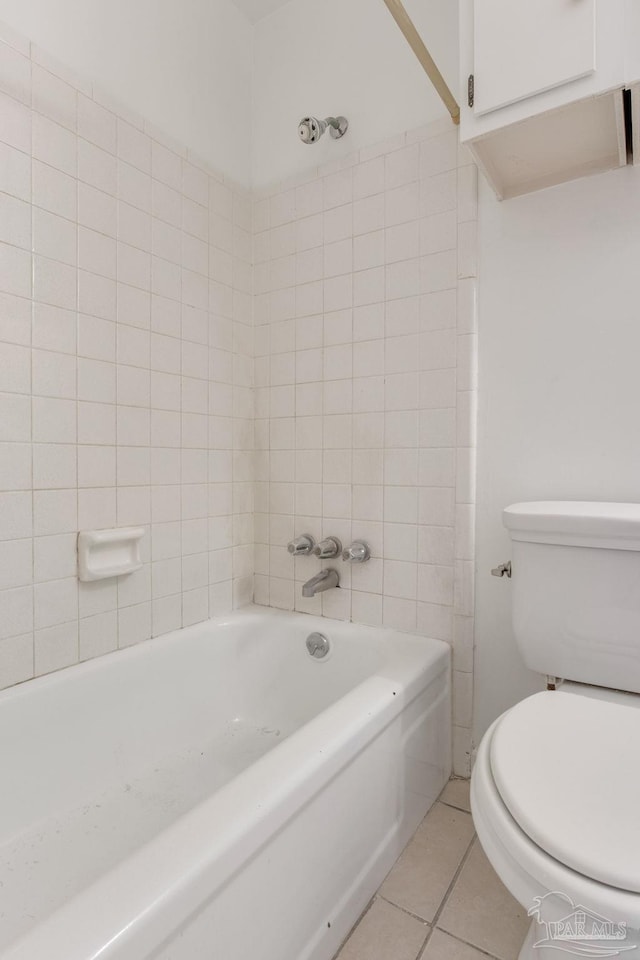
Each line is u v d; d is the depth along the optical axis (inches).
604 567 39.7
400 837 44.3
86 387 49.2
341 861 36.1
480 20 39.9
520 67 38.4
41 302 45.4
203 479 62.6
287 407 66.7
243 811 27.7
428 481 55.9
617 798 26.3
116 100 51.8
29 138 44.3
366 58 59.9
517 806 26.0
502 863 25.9
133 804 46.7
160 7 56.8
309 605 65.2
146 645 54.2
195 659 58.9
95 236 49.8
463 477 53.4
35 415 45.1
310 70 64.4
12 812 41.5
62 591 47.4
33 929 20.2
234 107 67.0
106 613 51.3
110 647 51.7
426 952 35.6
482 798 28.6
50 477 46.3
